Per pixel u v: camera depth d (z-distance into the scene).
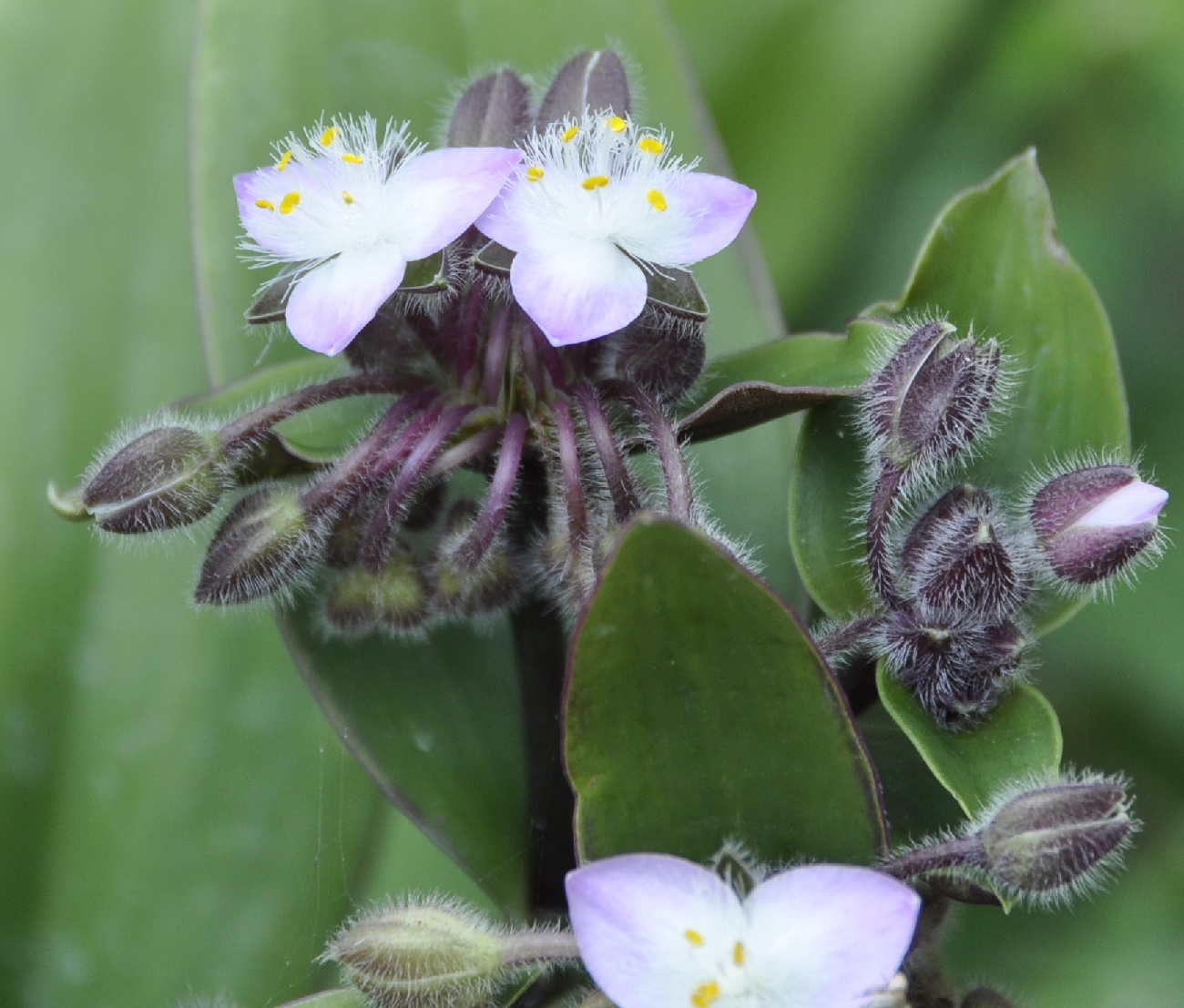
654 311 0.29
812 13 0.38
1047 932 0.36
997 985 0.29
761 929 0.27
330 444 0.30
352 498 0.29
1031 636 0.29
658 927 0.27
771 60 0.38
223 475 0.29
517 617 0.30
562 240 0.28
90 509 0.29
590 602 0.27
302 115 0.32
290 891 0.33
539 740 0.30
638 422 0.29
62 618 0.33
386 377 0.29
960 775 0.28
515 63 0.33
